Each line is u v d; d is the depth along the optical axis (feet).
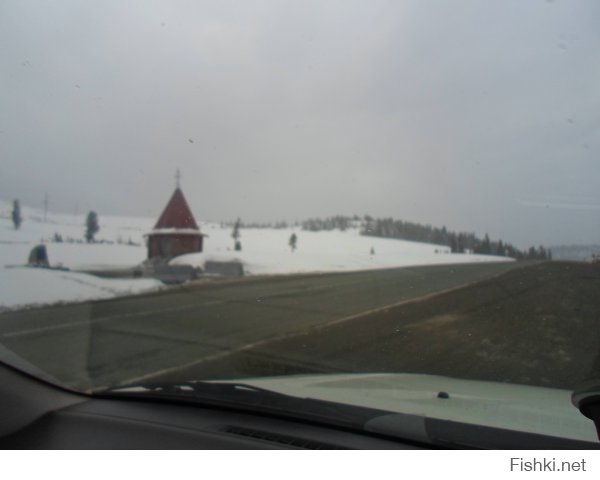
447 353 20.38
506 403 10.14
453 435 7.77
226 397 9.40
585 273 35.29
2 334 25.59
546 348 20.35
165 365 19.44
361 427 8.16
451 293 33.30
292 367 18.90
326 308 31.30
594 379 16.30
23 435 8.66
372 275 41.98
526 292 31.32
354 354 20.68
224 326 26.99
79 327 27.20
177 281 41.65
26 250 43.50
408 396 10.57
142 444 8.20
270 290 38.17
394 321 26.76
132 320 28.99
